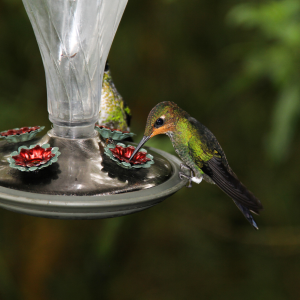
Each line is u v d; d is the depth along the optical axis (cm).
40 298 1097
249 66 789
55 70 395
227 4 1081
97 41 400
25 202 328
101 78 423
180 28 1112
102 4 399
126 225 1149
